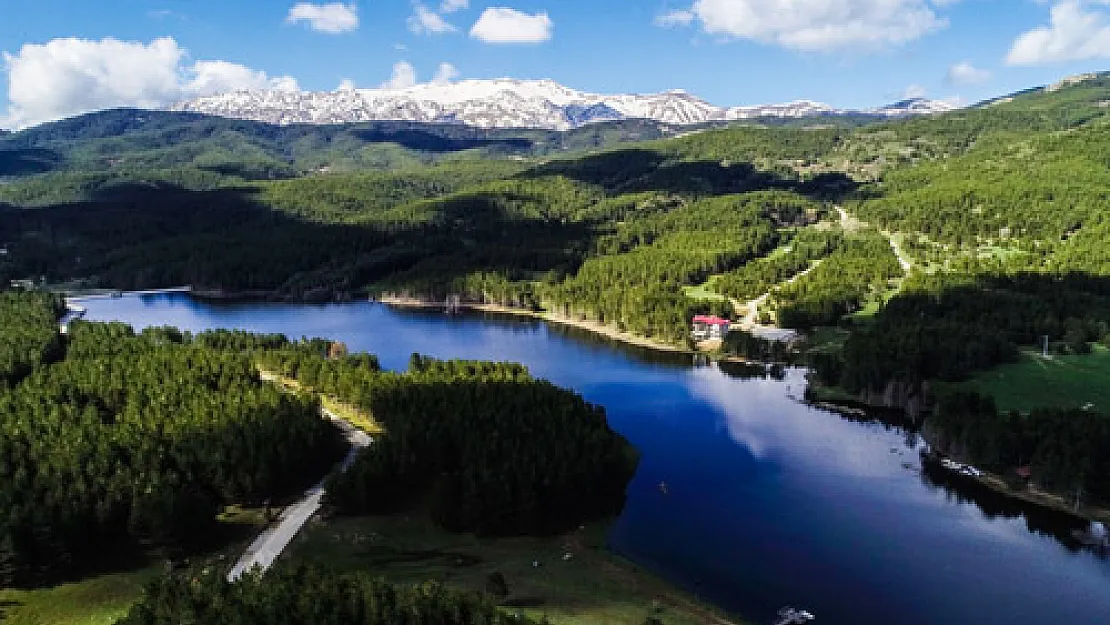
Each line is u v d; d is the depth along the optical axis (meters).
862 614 114.00
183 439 148.50
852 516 146.50
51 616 106.50
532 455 145.00
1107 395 193.50
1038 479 153.38
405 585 109.88
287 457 145.25
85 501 122.00
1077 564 128.50
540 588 114.56
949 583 122.56
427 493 148.00
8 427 151.25
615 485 157.12
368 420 188.62
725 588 120.81
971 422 170.25
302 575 99.69
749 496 155.62
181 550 123.50
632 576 122.56
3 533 110.12
